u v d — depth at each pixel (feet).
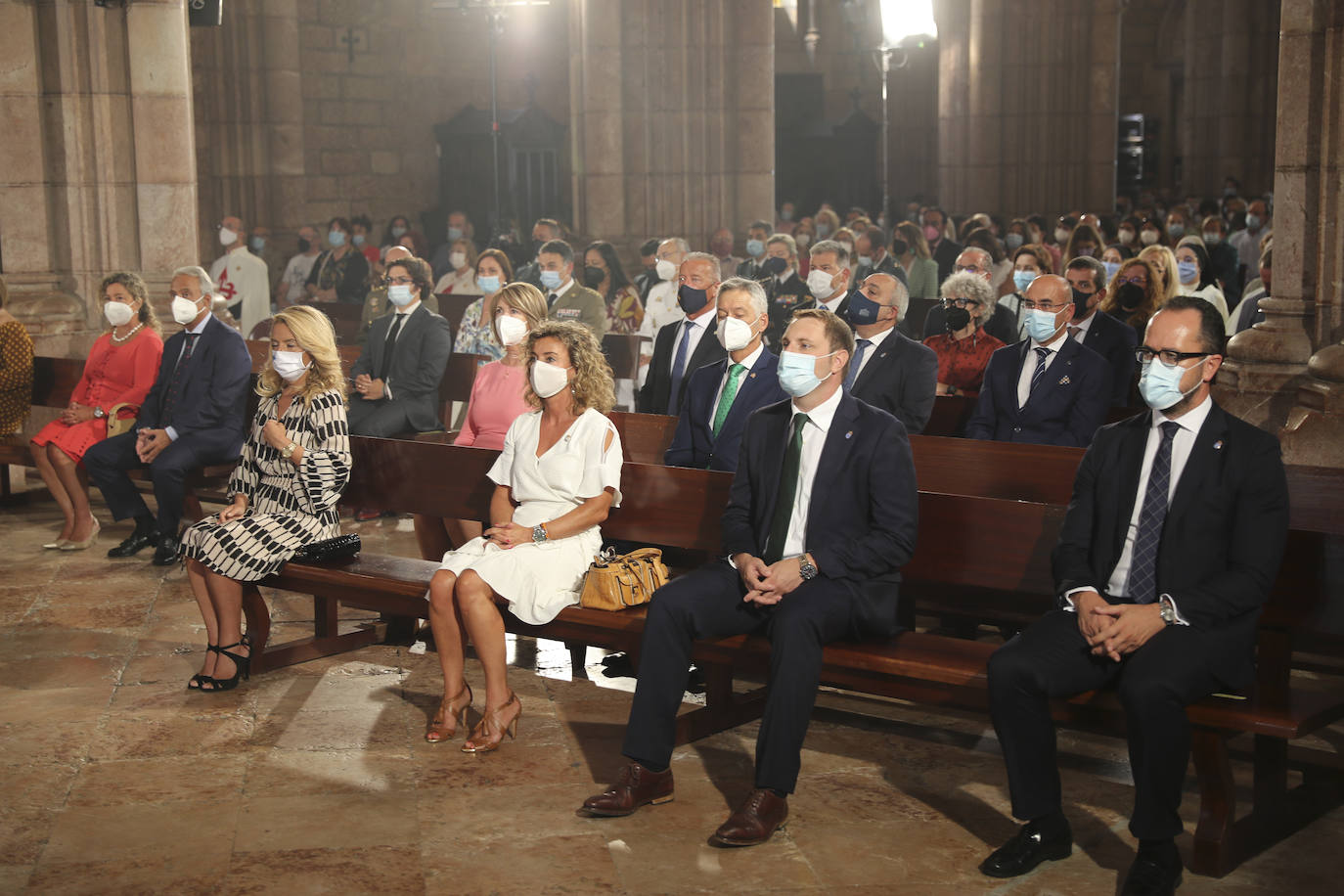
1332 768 14.39
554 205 71.36
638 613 15.72
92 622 21.07
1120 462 13.85
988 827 13.97
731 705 16.72
